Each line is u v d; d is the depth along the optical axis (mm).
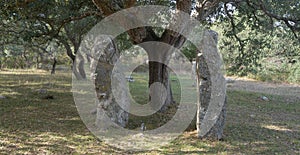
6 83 10289
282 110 6836
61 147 3590
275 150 3682
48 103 6523
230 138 4145
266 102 8031
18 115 5250
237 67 6773
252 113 6262
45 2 4957
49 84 10195
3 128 4312
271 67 14656
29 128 4395
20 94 7711
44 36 6965
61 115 5340
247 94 9438
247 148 3734
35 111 5652
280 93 10453
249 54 6648
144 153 3498
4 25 7469
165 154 3469
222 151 3596
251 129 4734
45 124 4672
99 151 3508
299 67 13875
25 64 18922
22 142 3715
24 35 6551
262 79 15016
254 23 6879
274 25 6859
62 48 15594
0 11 4820
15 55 15992
